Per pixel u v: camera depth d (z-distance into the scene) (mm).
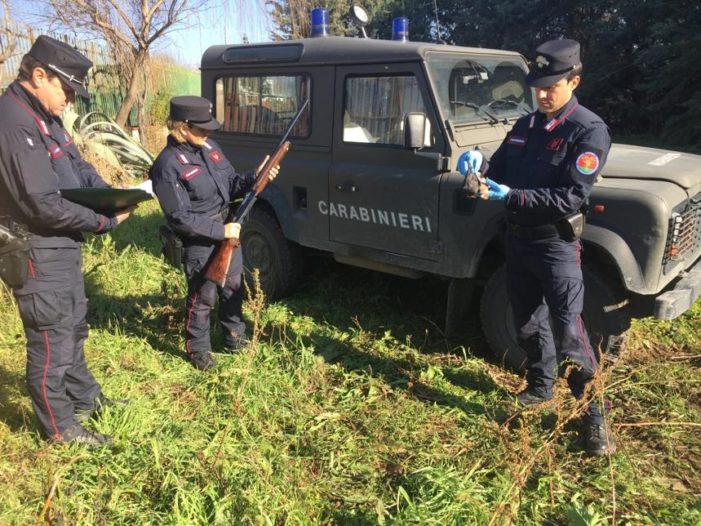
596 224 3328
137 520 2549
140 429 3146
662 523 2594
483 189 2811
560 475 2871
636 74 13516
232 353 4078
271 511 2545
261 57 4832
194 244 3719
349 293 5086
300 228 4703
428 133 3928
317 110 4508
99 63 11438
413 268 4148
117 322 4332
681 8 11227
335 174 4406
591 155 2688
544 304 3281
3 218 2682
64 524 2391
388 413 3424
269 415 3342
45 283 2787
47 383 2898
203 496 2625
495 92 4445
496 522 2512
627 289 3260
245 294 4984
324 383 3736
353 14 4715
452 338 4320
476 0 16469
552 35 15914
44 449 2881
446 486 2703
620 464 2947
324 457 3027
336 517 2625
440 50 4008
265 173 3746
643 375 3729
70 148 3023
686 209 3383
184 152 3547
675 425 3279
